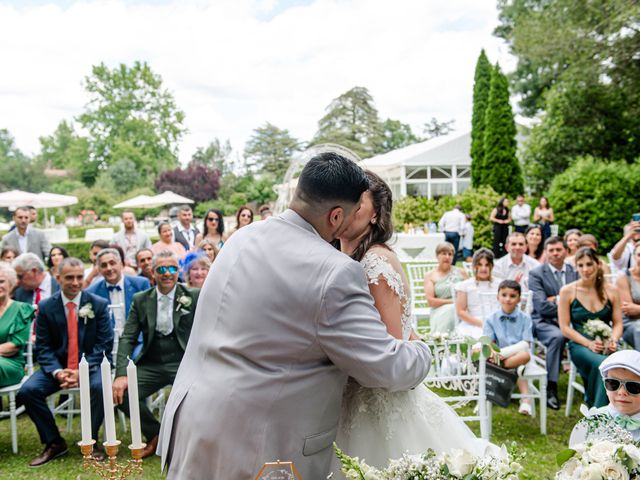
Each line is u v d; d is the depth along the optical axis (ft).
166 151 187.52
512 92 89.30
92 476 12.36
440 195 81.51
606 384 8.23
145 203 82.28
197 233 29.32
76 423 15.78
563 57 60.08
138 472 6.06
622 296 16.65
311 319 5.37
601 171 51.16
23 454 13.82
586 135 67.82
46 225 101.55
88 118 183.62
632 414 8.03
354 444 6.63
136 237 27.53
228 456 5.34
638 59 58.08
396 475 4.90
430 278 19.81
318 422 5.63
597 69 59.06
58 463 13.17
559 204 52.11
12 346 14.28
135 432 6.03
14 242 26.02
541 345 16.57
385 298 6.48
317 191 5.75
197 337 6.00
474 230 57.11
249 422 5.37
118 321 16.75
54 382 13.69
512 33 63.72
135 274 21.99
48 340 14.10
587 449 5.41
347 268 5.47
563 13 59.06
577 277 17.87
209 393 5.51
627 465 5.12
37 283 18.11
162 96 188.14
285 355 5.43
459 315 17.80
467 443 7.08
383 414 6.61
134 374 6.03
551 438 13.87
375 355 5.34
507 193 69.21
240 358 5.50
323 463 5.75
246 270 5.69
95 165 184.14
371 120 175.32
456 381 13.11
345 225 6.10
